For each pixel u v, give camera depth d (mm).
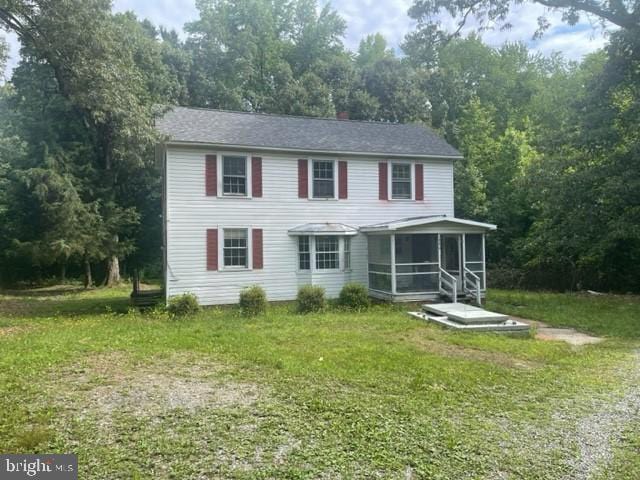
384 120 33312
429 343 8898
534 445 4328
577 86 30641
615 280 19719
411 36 18203
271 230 15805
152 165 23047
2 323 11805
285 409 5145
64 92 19516
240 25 37312
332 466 3844
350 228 16562
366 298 14406
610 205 15633
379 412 5090
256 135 16141
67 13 15367
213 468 3783
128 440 4297
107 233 21625
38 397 5480
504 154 25203
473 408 5293
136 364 7105
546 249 19000
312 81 32000
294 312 13258
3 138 20578
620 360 7824
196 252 14820
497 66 36812
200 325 10898
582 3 15984
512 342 9164
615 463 3986
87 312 14594
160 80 26469
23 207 21688
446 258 17422
